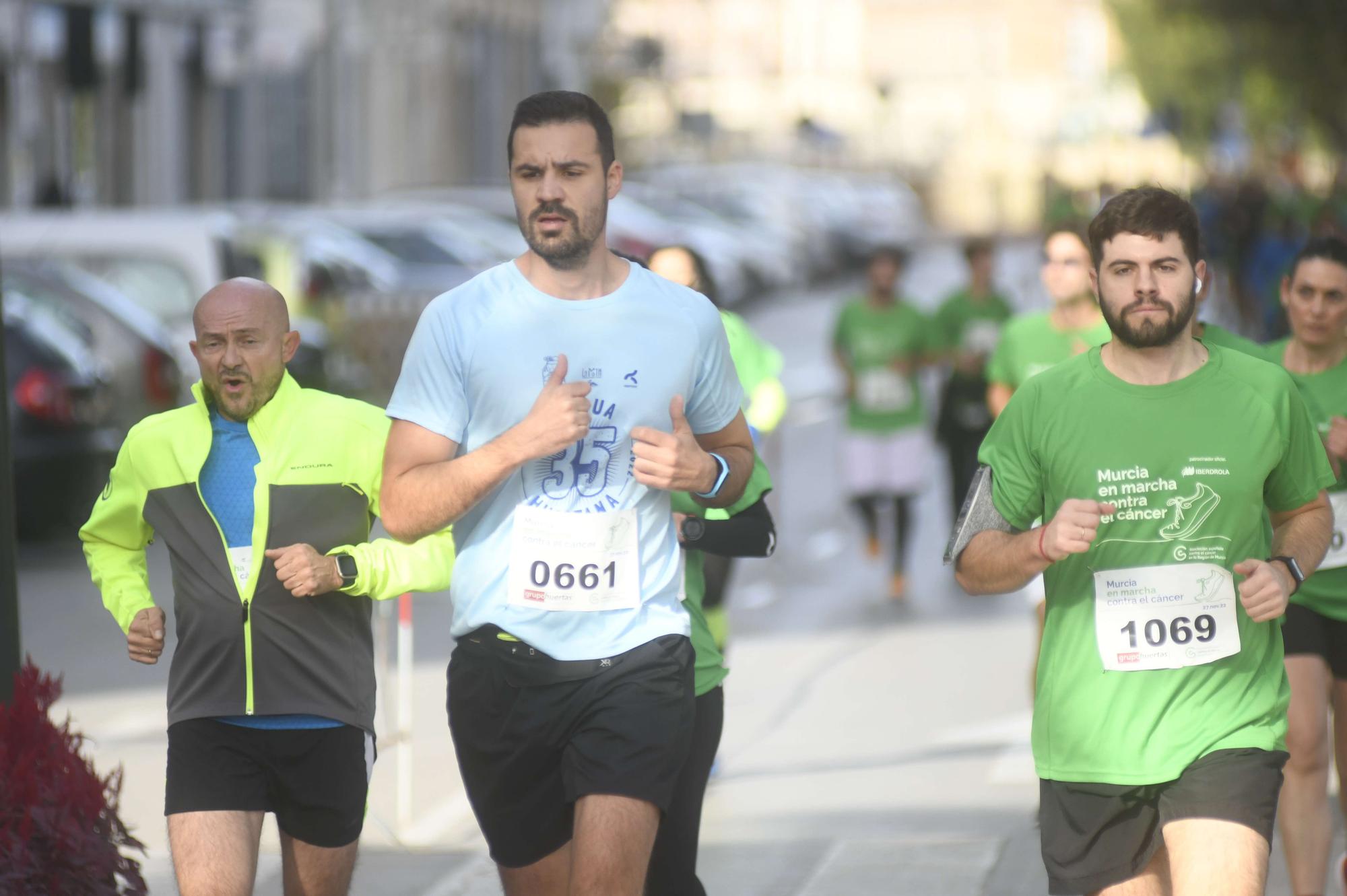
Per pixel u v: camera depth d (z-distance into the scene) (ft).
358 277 187.62
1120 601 39.17
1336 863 59.11
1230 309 290.35
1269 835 38.09
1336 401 53.16
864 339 111.24
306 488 41.68
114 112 258.37
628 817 38.88
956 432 107.96
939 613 107.55
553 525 39.65
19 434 119.75
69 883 40.75
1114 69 638.53
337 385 142.82
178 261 142.61
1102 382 39.52
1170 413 39.09
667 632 40.27
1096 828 39.50
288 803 41.98
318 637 41.42
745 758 75.56
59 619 103.45
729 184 393.50
